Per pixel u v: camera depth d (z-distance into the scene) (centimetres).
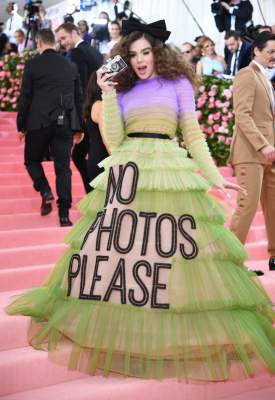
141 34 304
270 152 411
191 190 290
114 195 290
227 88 693
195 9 1036
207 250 280
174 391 293
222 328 270
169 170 290
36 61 529
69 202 526
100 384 289
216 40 1009
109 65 293
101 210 298
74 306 280
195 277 273
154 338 265
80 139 540
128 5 1016
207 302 270
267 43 435
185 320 269
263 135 432
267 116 436
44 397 280
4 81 932
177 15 1042
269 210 450
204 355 267
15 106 923
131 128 302
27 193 612
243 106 423
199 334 267
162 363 266
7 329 314
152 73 305
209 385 302
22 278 411
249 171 425
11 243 476
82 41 619
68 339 282
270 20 1033
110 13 1044
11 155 719
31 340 289
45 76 525
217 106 694
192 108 305
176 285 270
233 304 274
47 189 536
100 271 279
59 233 495
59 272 299
